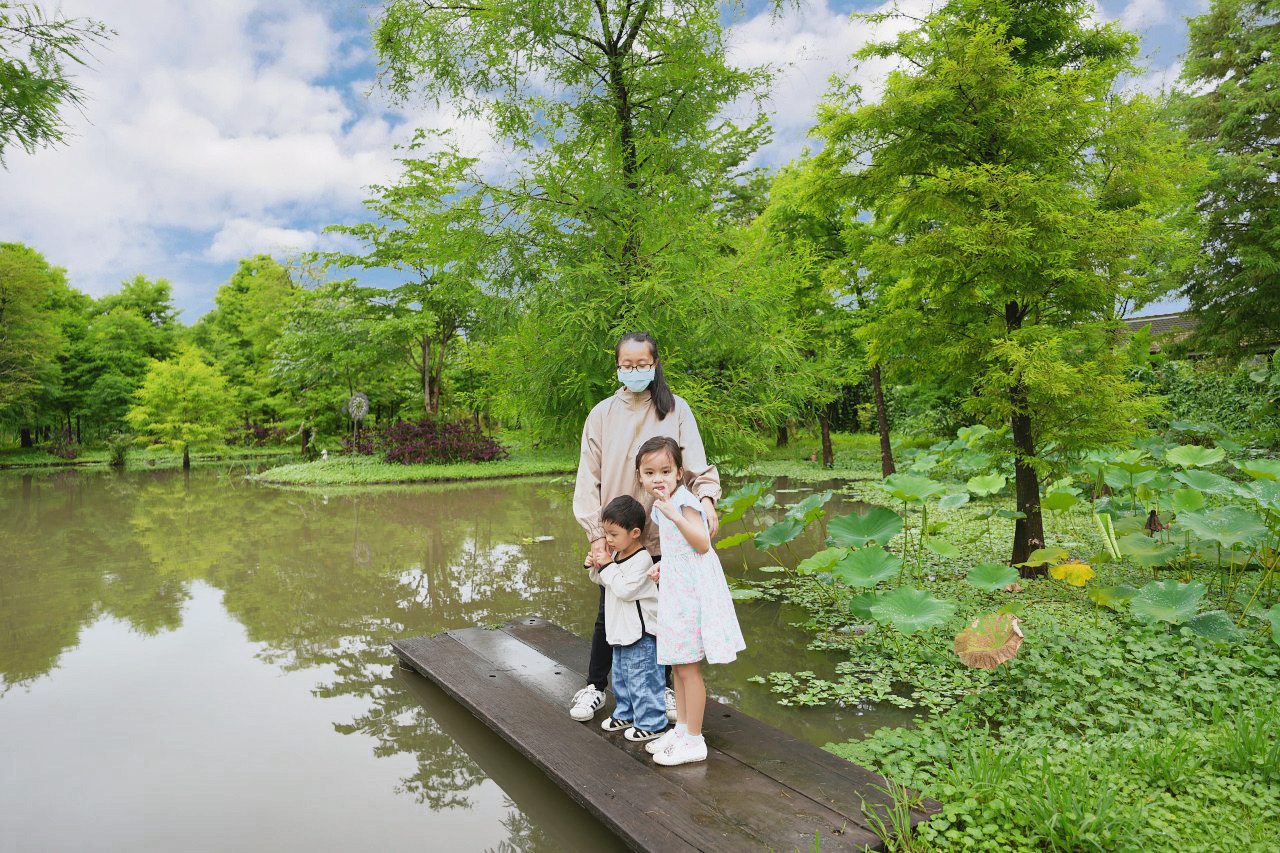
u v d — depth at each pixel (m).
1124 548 4.83
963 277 6.04
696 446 3.04
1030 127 5.54
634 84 6.66
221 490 16.45
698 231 6.48
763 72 6.48
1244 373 13.66
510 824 2.78
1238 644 3.91
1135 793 2.46
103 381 32.75
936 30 5.96
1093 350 6.13
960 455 8.20
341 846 2.61
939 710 3.57
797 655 4.62
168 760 3.34
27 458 30.00
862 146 6.34
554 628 4.72
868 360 7.28
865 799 2.44
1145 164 5.82
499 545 8.85
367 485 16.88
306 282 30.89
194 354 26.22
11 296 27.59
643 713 2.91
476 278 6.18
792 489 12.39
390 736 3.61
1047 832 2.21
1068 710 3.29
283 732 3.65
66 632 5.47
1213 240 14.23
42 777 3.16
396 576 7.26
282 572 7.51
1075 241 5.55
